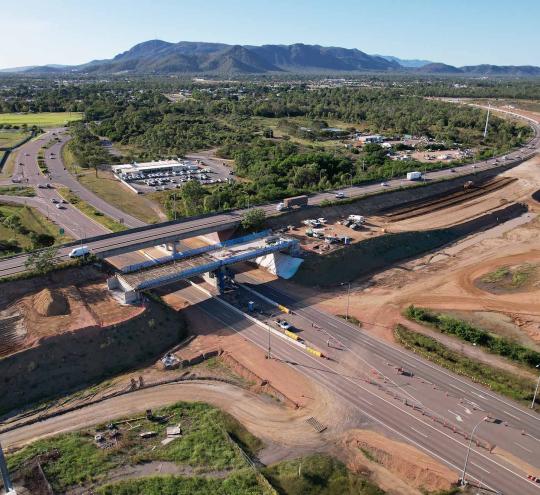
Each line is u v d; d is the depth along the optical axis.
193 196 160.38
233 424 70.19
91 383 80.31
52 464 61.00
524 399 76.19
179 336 94.50
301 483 60.19
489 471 62.69
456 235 150.38
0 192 174.62
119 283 102.06
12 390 74.88
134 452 63.75
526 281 116.75
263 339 92.94
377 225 150.12
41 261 98.88
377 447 66.25
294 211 148.75
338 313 103.19
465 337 92.62
